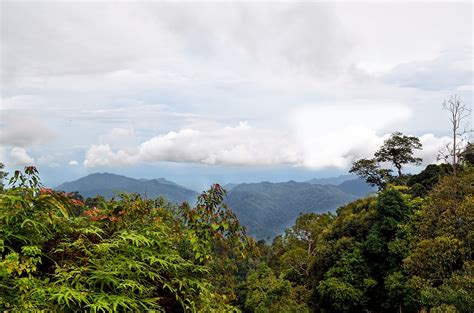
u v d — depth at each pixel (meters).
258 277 34.75
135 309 2.75
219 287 3.84
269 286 31.94
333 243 34.16
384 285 27.53
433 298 18.03
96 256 3.01
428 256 21.72
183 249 3.88
